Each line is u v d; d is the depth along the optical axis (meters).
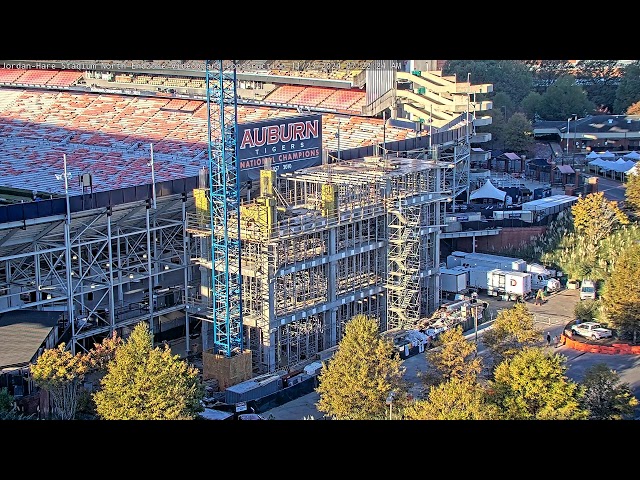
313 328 136.88
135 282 141.88
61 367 106.00
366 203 142.75
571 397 100.50
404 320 143.62
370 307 145.12
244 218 128.38
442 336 114.94
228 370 123.19
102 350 113.31
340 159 159.75
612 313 138.25
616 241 173.50
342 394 103.75
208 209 131.12
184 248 136.75
